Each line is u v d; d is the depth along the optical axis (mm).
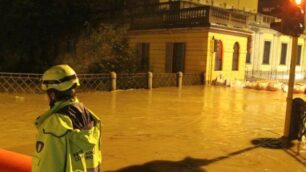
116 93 17594
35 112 11734
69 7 25219
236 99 17031
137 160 7070
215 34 23766
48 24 24625
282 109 14375
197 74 23234
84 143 2529
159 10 26781
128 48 22016
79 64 22547
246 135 9586
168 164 6902
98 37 22281
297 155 7777
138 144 8281
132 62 21500
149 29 26953
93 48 22062
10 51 25516
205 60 23406
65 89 2633
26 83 17125
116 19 28516
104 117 11367
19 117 10883
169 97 16781
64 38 25969
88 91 17969
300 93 20734
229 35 24984
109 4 28656
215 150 8008
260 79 29906
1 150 4922
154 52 27062
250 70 31344
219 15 24031
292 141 8984
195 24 23688
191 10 24156
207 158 7379
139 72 22281
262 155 7699
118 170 6453
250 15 31125
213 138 9125
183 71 24875
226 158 7418
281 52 34562
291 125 9148
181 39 24906
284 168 6883
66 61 24609
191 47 24234
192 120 11414
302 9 8500
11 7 23781
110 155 7352
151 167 6676
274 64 33812
